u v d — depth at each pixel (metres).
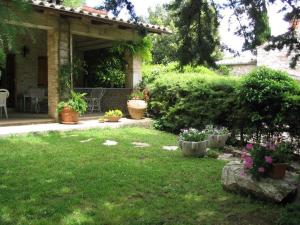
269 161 4.80
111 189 5.24
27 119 11.09
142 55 13.44
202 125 10.23
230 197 5.04
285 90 7.83
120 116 11.98
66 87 11.27
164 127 11.58
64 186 5.32
